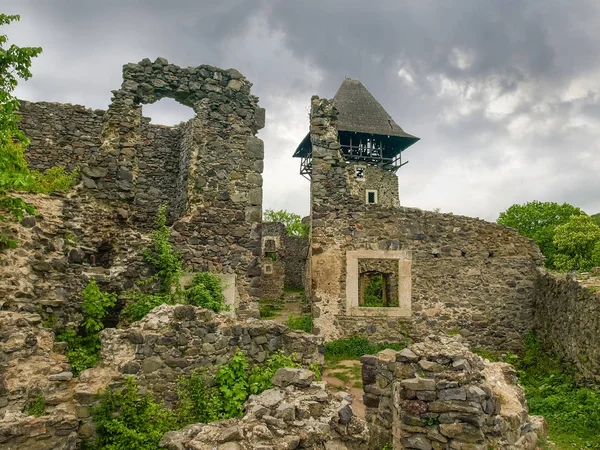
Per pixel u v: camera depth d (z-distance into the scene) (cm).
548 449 471
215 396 546
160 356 530
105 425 466
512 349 1104
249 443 328
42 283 602
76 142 1112
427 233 1126
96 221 774
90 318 661
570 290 900
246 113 915
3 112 614
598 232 2708
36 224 603
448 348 432
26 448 390
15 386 442
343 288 1075
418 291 1098
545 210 3152
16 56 617
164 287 779
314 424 357
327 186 1112
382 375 513
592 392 711
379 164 3331
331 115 1150
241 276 855
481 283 1123
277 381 420
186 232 834
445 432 384
